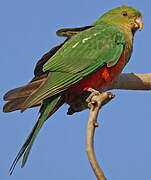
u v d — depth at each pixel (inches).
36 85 435.2
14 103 431.8
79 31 486.9
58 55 449.4
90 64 436.1
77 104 448.8
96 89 446.3
